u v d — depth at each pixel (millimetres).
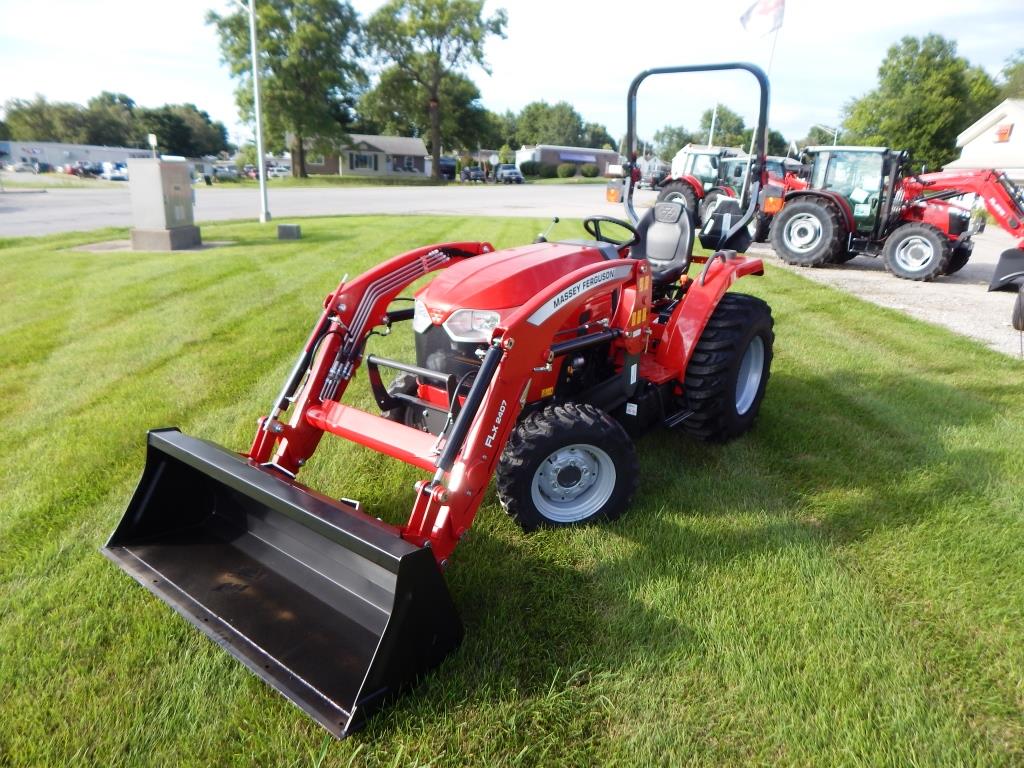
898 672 2164
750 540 2863
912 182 10516
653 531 2916
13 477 3320
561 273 2977
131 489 3209
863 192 10438
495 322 2695
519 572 2617
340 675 1982
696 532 2914
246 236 12227
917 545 2865
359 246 10906
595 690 2068
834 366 5262
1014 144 32094
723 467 3559
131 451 3596
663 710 2010
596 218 3949
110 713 1968
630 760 1854
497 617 2355
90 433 3809
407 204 22391
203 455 2396
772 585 2555
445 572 2598
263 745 1874
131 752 1853
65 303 6828
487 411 2334
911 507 3170
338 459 3469
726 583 2566
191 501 2688
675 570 2639
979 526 3004
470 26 47969
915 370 5227
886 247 9969
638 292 3086
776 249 10984
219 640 2102
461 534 2318
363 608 2225
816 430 4035
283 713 1979
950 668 2209
